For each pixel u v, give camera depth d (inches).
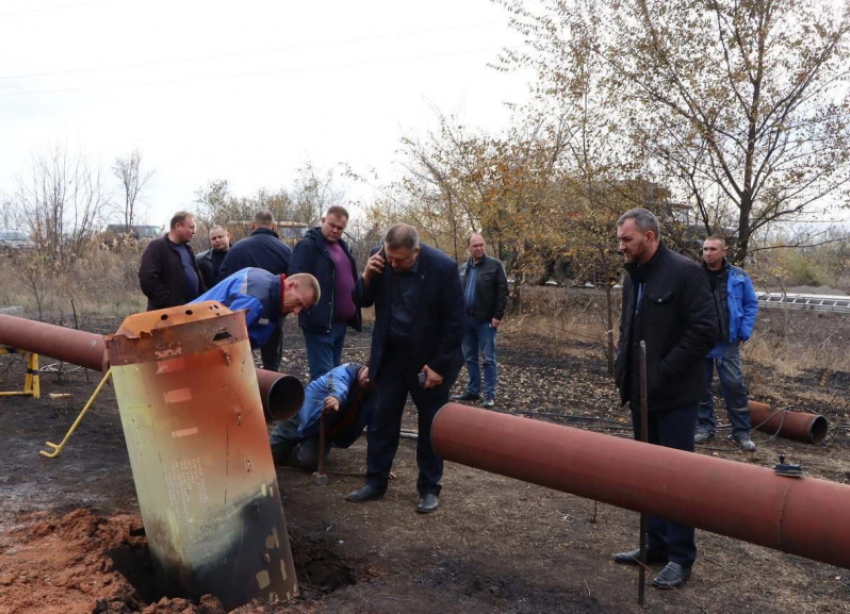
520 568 154.0
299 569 152.8
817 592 150.6
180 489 124.3
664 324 150.6
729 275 255.8
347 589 140.0
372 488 191.6
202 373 125.6
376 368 186.2
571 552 164.1
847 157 337.4
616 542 171.0
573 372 393.1
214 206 852.6
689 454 124.6
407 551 159.8
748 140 356.2
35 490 186.1
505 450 140.9
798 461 246.7
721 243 251.9
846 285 559.5
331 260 237.5
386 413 189.3
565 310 485.1
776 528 112.1
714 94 353.1
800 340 462.0
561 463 133.8
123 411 126.9
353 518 178.1
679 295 148.7
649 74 366.3
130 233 800.9
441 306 181.2
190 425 124.4
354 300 187.9
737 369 257.0
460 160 515.2
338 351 249.0
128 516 167.6
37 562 140.2
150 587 141.0
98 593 129.0
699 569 159.5
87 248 740.7
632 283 157.6
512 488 207.6
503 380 370.0
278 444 210.8
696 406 152.6
